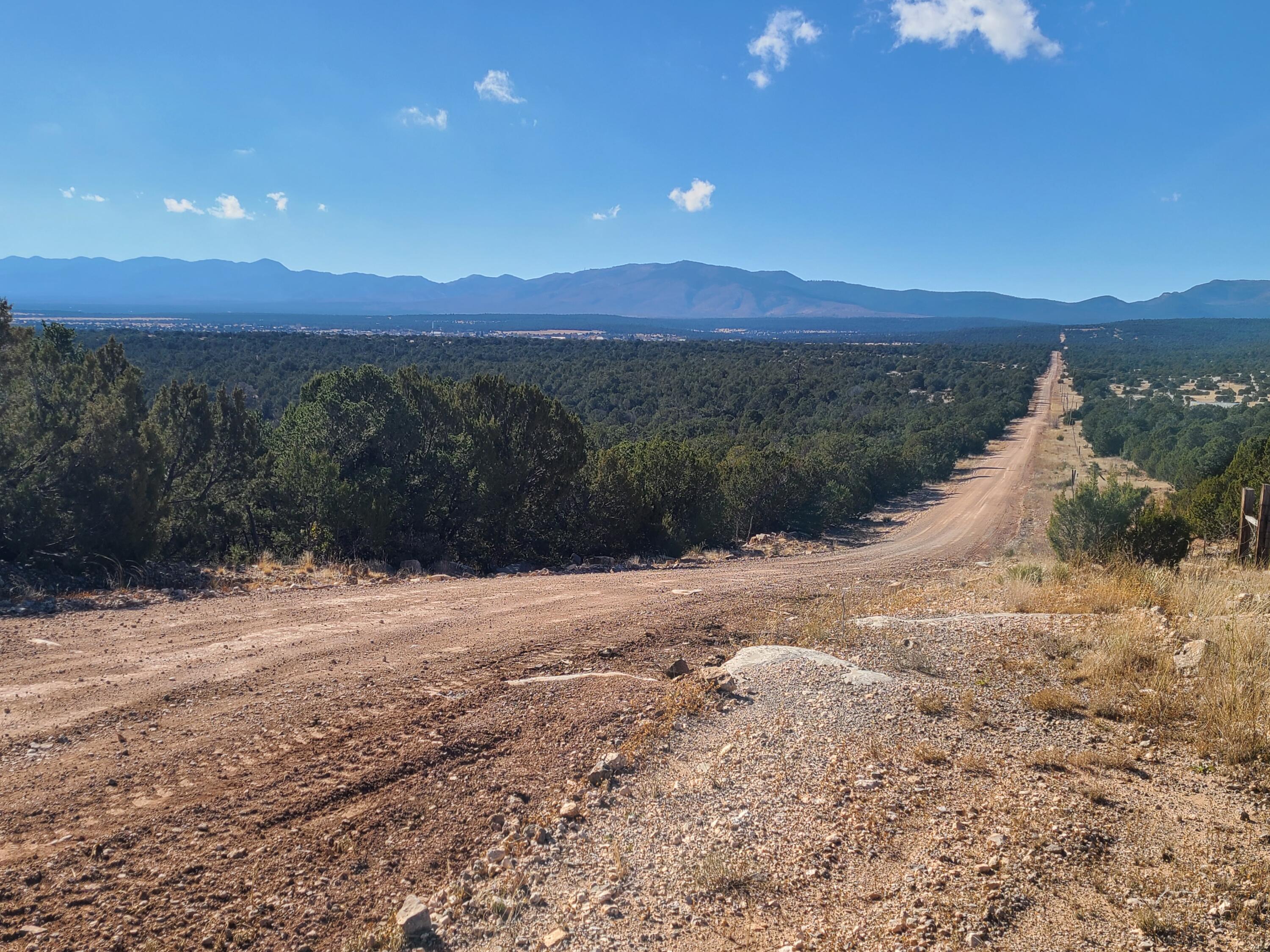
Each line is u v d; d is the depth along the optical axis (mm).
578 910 3387
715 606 10141
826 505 44094
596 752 4973
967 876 3467
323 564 14961
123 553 11523
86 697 5648
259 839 3855
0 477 10656
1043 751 4719
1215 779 4336
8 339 10977
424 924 3264
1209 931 3043
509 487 20484
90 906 3293
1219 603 7316
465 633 8117
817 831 3922
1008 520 47188
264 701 5691
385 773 4574
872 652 6891
